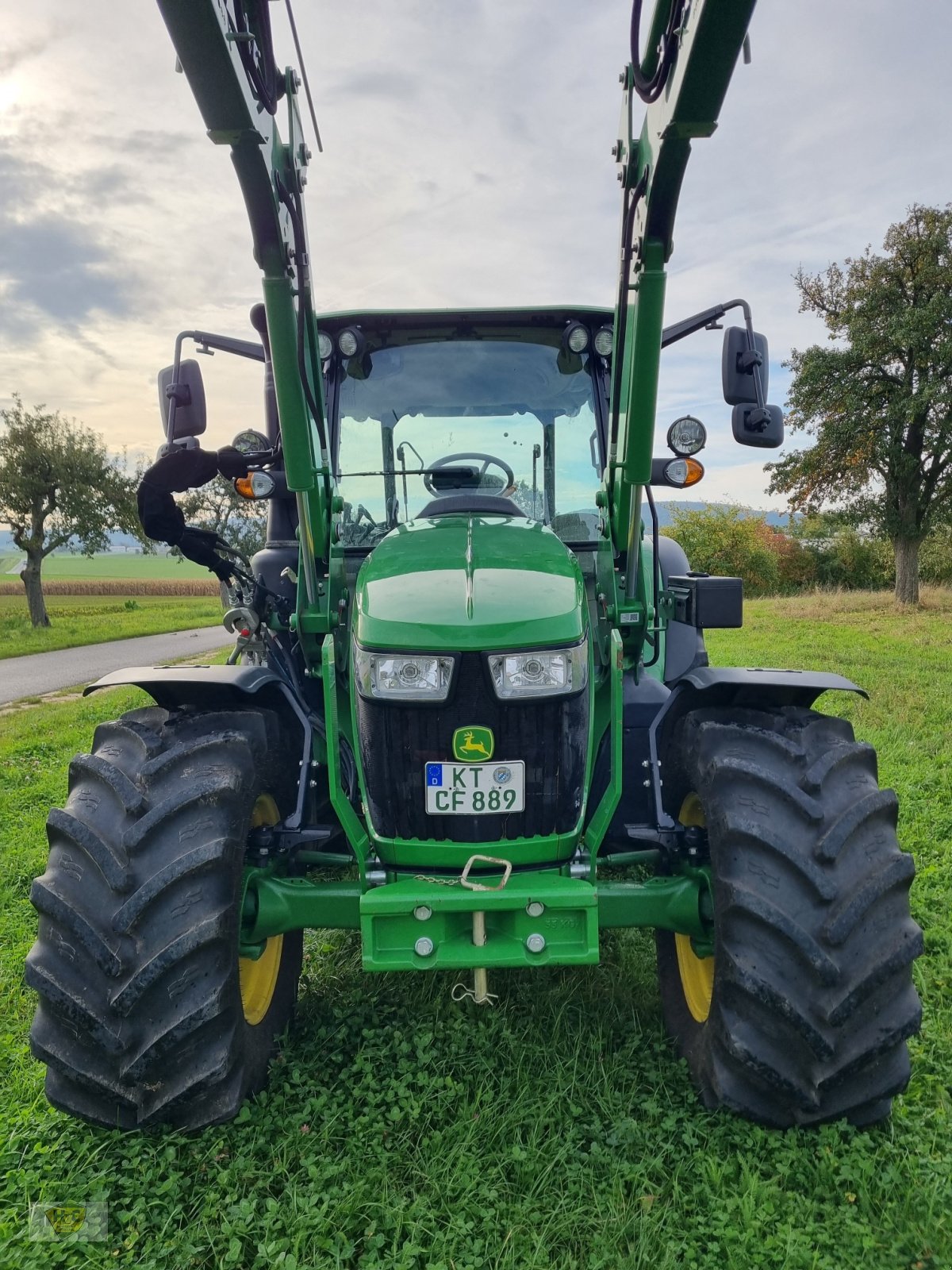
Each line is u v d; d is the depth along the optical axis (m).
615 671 2.66
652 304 2.70
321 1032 2.92
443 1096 2.54
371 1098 2.54
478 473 3.56
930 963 3.31
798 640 13.70
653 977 3.30
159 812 2.35
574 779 2.63
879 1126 2.40
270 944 2.99
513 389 3.61
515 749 2.54
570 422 3.59
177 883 2.30
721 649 12.24
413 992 3.24
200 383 3.24
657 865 2.93
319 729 3.16
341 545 3.45
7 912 4.21
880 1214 2.12
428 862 2.58
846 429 21.30
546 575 2.71
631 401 2.81
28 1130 2.49
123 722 2.65
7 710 11.79
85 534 26.30
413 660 2.51
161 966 2.23
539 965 2.40
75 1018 2.26
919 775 5.74
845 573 33.22
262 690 2.95
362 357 3.59
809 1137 2.33
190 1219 2.18
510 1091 2.61
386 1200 2.18
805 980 2.26
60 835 2.41
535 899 2.38
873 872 2.31
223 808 2.42
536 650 2.52
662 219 2.61
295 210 2.81
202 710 2.79
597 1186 2.22
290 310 2.71
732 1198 2.13
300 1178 2.27
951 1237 2.01
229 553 3.43
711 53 2.14
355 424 3.59
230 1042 2.35
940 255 20.39
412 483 3.56
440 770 2.54
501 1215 2.15
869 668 10.31
